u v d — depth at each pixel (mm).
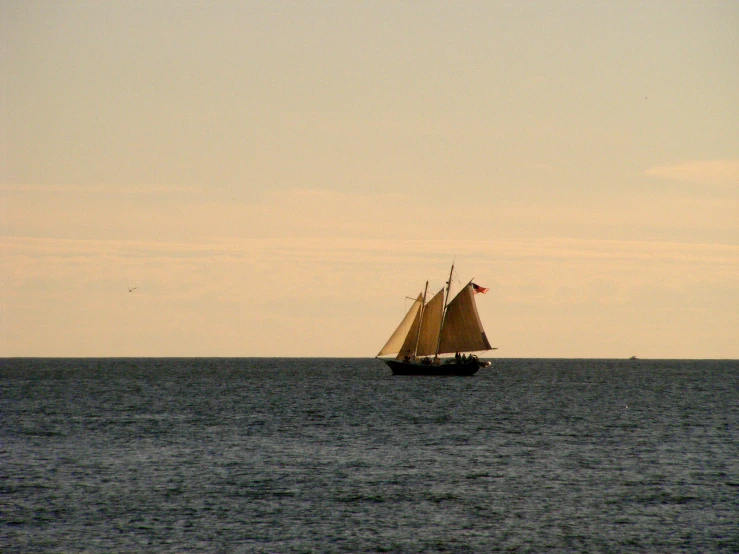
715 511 187875
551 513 185625
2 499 193625
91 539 164875
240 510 185875
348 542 164750
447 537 168125
